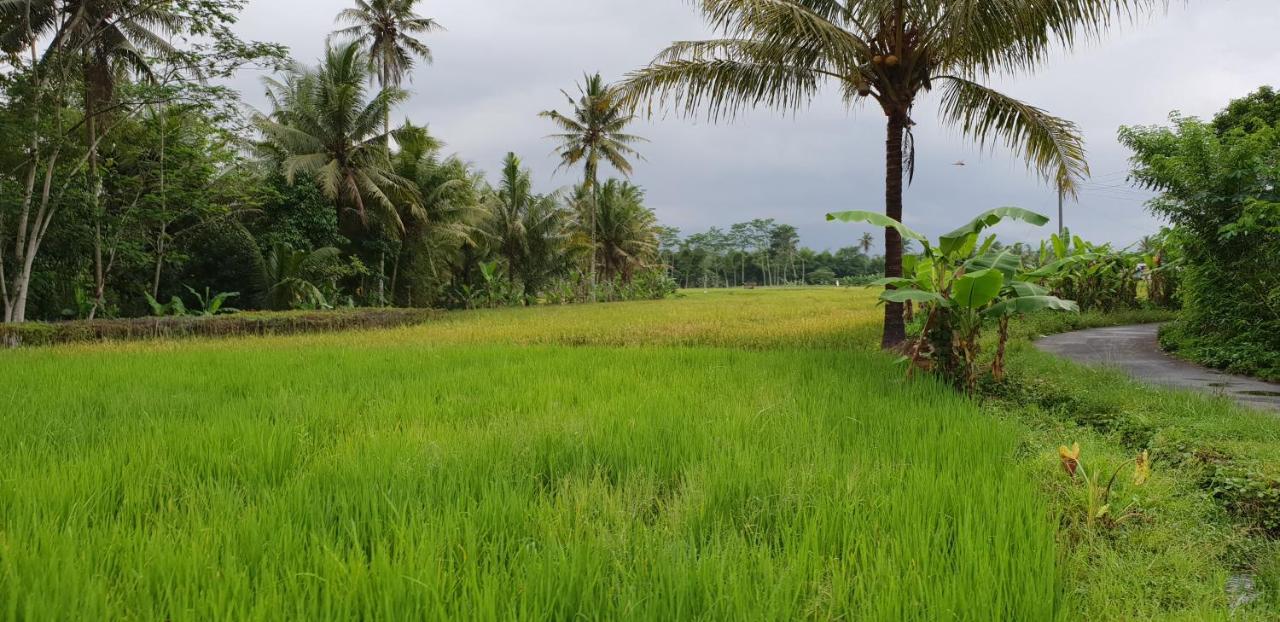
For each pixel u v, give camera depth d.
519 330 15.10
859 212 7.71
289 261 22.73
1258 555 2.97
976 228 7.01
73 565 2.21
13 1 15.34
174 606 2.03
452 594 2.12
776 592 2.11
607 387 6.38
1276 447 4.16
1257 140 9.10
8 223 17.23
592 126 37.47
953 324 7.07
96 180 18.06
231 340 13.14
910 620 2.05
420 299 32.41
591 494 3.13
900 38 9.89
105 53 17.86
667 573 2.24
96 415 5.21
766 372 7.28
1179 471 3.93
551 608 2.07
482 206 35.22
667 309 26.03
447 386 6.49
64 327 13.45
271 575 2.18
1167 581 2.59
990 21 8.80
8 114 15.43
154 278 22.12
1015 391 6.75
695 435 4.25
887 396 5.84
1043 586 2.24
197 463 3.66
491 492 3.10
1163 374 8.24
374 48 32.62
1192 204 9.39
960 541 2.53
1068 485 3.55
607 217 47.12
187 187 20.92
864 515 2.88
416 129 28.97
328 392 6.10
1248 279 8.71
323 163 25.47
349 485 3.24
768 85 10.49
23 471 3.42
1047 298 6.62
